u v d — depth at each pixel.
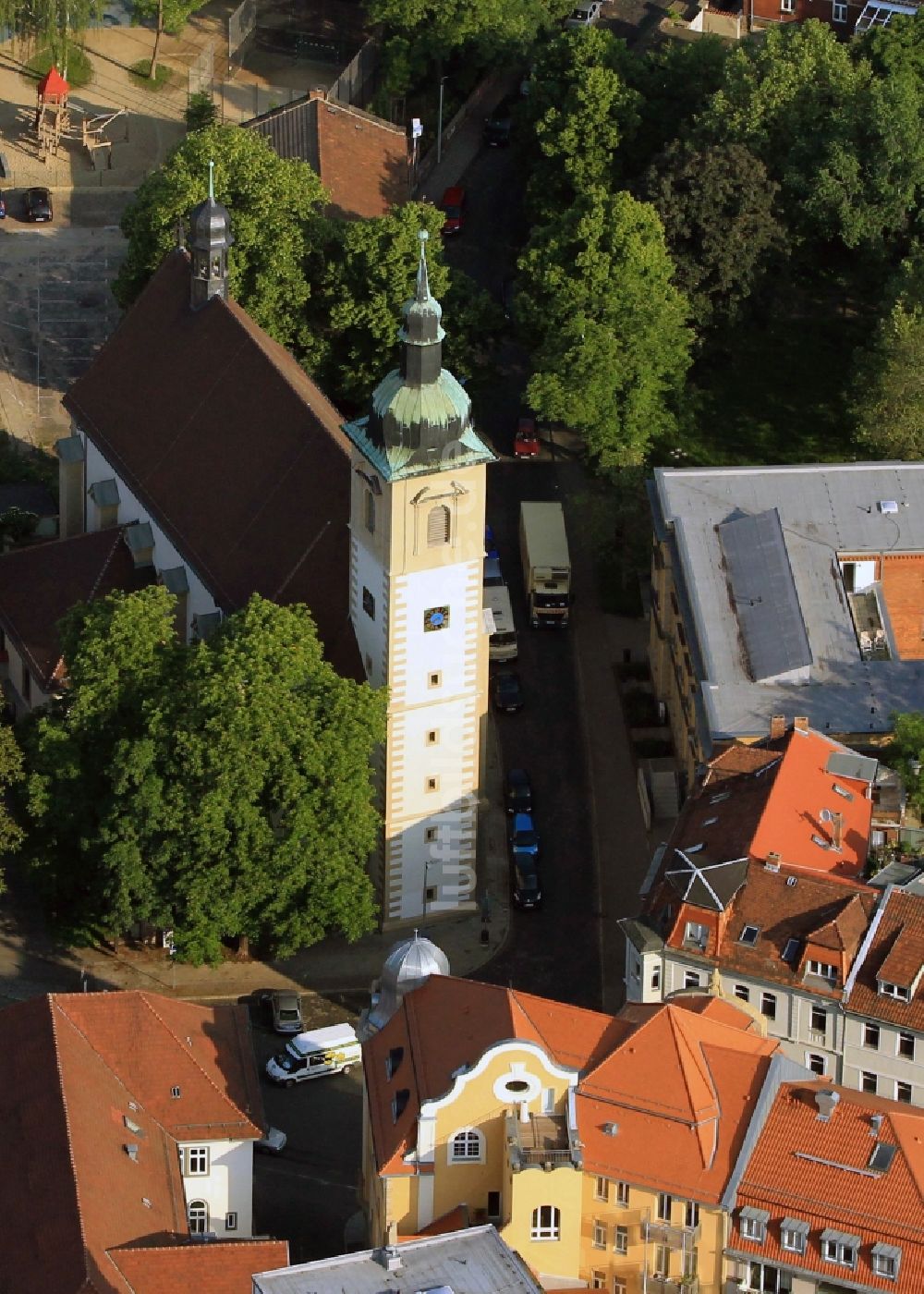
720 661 185.38
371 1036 156.25
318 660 175.38
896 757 178.00
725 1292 148.00
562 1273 149.38
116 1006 155.38
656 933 168.12
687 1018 151.25
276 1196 162.88
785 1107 148.00
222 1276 140.12
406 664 178.12
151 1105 153.25
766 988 164.50
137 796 172.38
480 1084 146.75
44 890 181.50
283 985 180.88
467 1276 134.00
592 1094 148.75
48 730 177.25
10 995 179.00
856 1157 145.62
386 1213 149.38
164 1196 147.62
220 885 173.50
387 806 182.00
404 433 170.00
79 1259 136.00
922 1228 142.75
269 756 171.75
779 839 168.50
